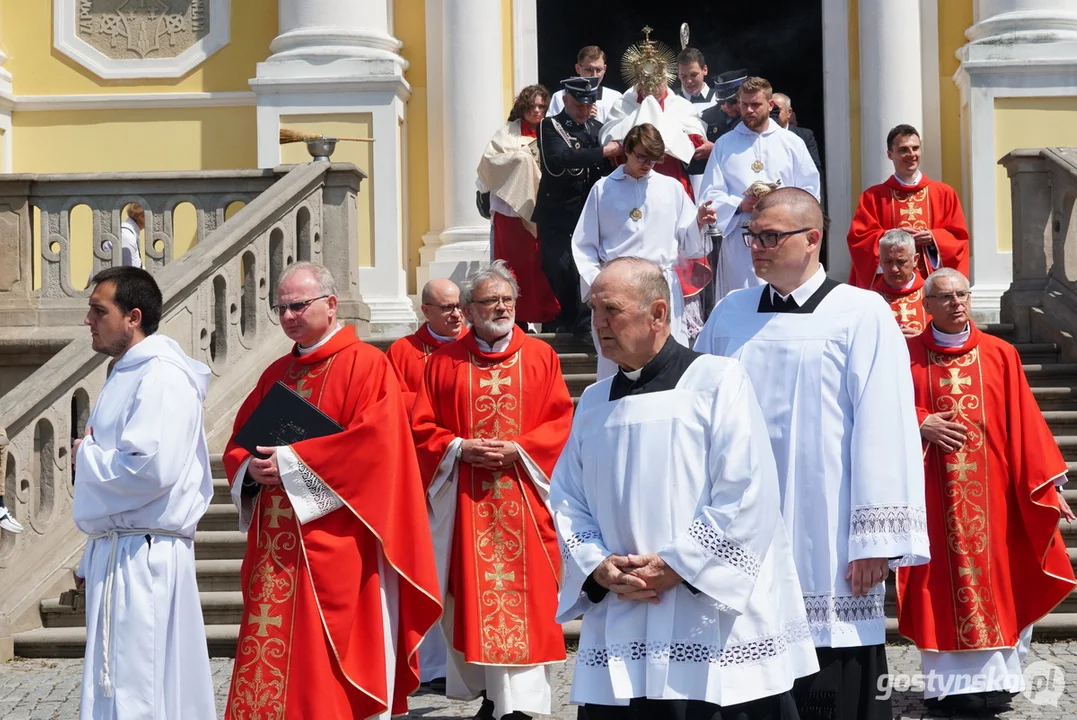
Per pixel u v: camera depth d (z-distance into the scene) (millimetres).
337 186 40812
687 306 34906
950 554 25562
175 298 35125
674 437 16422
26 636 30484
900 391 18781
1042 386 38500
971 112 48156
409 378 29438
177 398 20844
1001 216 48000
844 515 18812
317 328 24109
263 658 22938
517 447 26125
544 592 25922
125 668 20531
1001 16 48594
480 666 26719
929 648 25188
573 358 39844
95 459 20594
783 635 16641
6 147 51281
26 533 31828
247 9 51375
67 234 40188
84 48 51844
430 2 50531
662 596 16203
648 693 16000
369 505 23109
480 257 48969
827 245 50844
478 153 49531
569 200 39938
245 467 23203
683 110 40125
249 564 23531
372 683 23078
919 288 33062
